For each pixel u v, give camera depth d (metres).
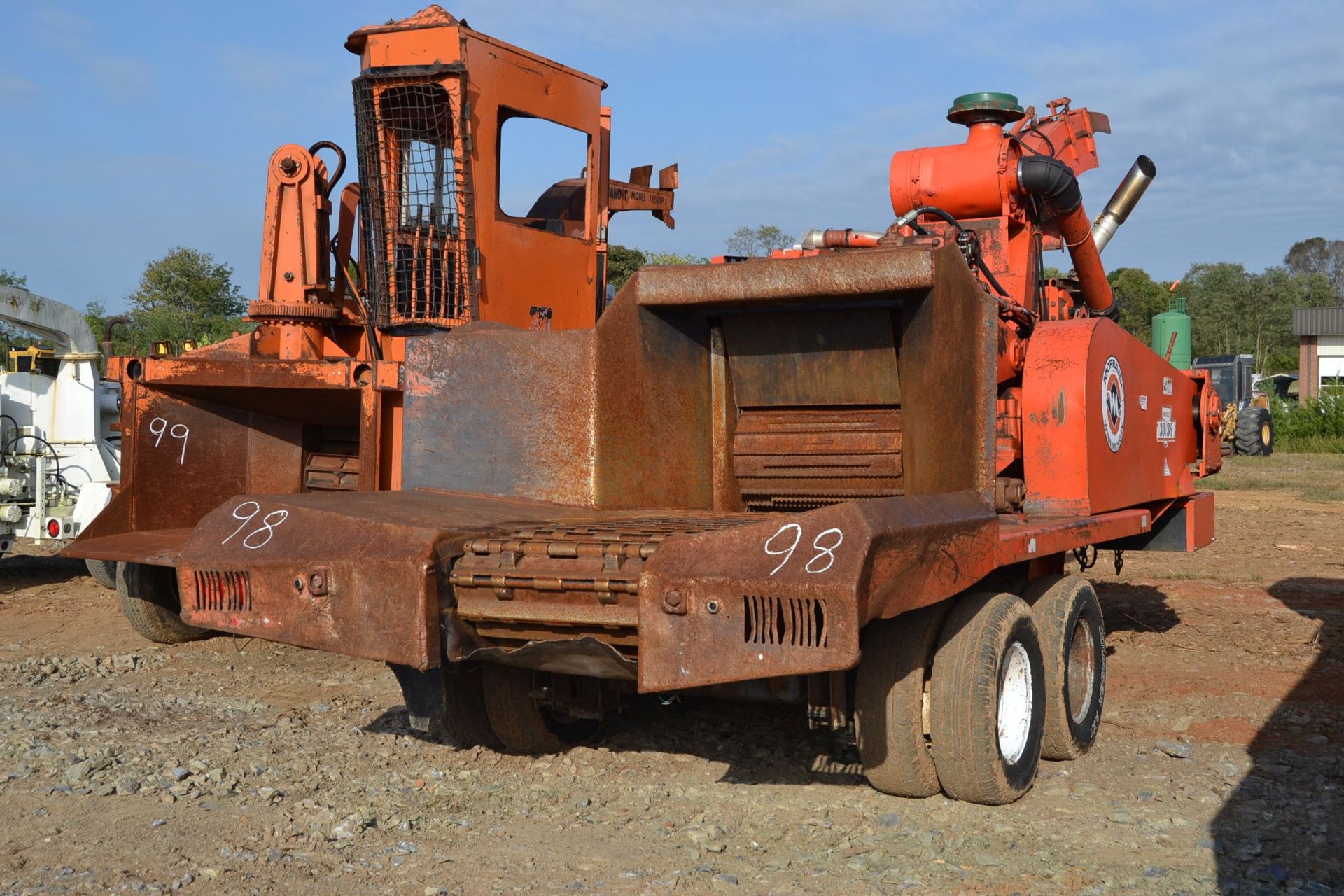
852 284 5.13
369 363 6.43
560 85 8.29
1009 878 4.04
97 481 11.16
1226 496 21.34
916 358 5.30
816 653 3.65
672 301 5.53
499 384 5.86
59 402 11.17
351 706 6.53
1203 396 8.66
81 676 7.33
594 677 4.76
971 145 8.02
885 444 5.62
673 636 3.88
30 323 11.03
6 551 10.86
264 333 7.60
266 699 6.71
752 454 5.97
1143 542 8.47
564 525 4.95
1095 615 5.98
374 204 7.61
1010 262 8.05
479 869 4.11
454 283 7.59
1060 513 6.15
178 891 3.89
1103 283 9.23
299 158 7.58
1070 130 9.52
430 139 7.64
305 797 4.87
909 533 3.99
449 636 4.43
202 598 4.65
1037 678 5.10
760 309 5.70
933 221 8.05
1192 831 4.55
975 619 4.79
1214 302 89.44
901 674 4.73
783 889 3.93
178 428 7.29
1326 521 17.38
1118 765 5.55
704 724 6.07
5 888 3.89
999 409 6.45
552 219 8.76
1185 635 8.88
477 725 5.47
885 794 4.94
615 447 5.71
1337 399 35.47
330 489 7.68
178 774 5.07
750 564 3.83
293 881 3.98
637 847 4.33
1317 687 7.13
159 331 36.41
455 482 5.93
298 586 4.46
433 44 7.50
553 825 4.56
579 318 8.55
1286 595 10.80
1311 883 3.98
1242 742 5.96
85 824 4.50
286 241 7.60
